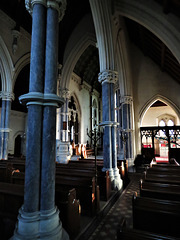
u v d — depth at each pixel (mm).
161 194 3477
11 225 2889
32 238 2219
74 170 5305
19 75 15844
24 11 10219
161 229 2504
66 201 2955
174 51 6105
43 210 2488
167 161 14156
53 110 2795
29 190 2463
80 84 19156
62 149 12195
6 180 5512
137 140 12547
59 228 2480
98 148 21078
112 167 6520
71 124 17812
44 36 2945
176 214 2414
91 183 3955
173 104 11930
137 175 9945
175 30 6008
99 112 24031
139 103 12836
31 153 2555
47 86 2789
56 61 2967
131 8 7191
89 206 3885
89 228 3469
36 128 2633
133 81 13180
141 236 1622
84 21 12406
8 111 9773
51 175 2635
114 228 3617
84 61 18125
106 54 7199
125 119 11711
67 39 13148
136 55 13336
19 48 10414
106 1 7020
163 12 6297
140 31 9820
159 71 12570
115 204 5070
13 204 3000
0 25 9172
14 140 16172
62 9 3211
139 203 2678
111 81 7129
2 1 9109
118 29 8977
